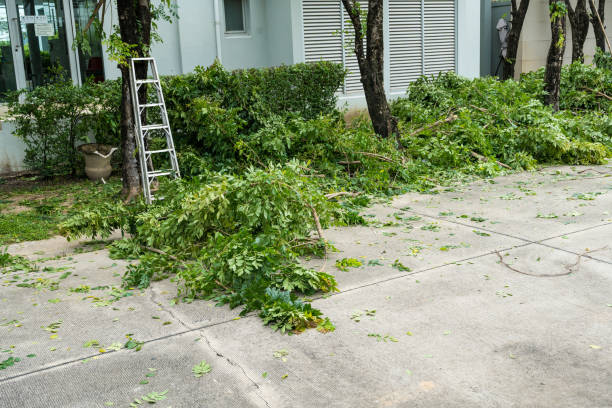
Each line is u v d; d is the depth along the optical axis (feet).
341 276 17.25
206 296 16.10
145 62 27.30
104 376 11.95
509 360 12.09
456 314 14.37
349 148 30.71
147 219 20.70
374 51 32.45
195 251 19.16
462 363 12.03
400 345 12.87
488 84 40.11
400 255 18.95
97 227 21.36
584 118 38.11
